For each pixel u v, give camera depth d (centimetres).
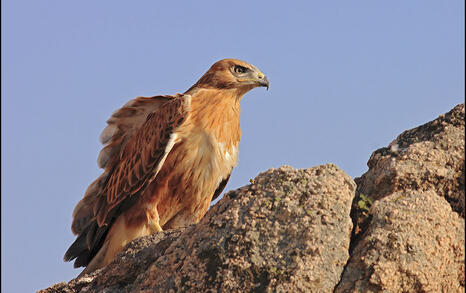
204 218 1017
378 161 1074
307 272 892
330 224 929
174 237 1083
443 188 1001
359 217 968
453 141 1033
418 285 888
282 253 918
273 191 973
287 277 898
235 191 1020
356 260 902
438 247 909
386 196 968
